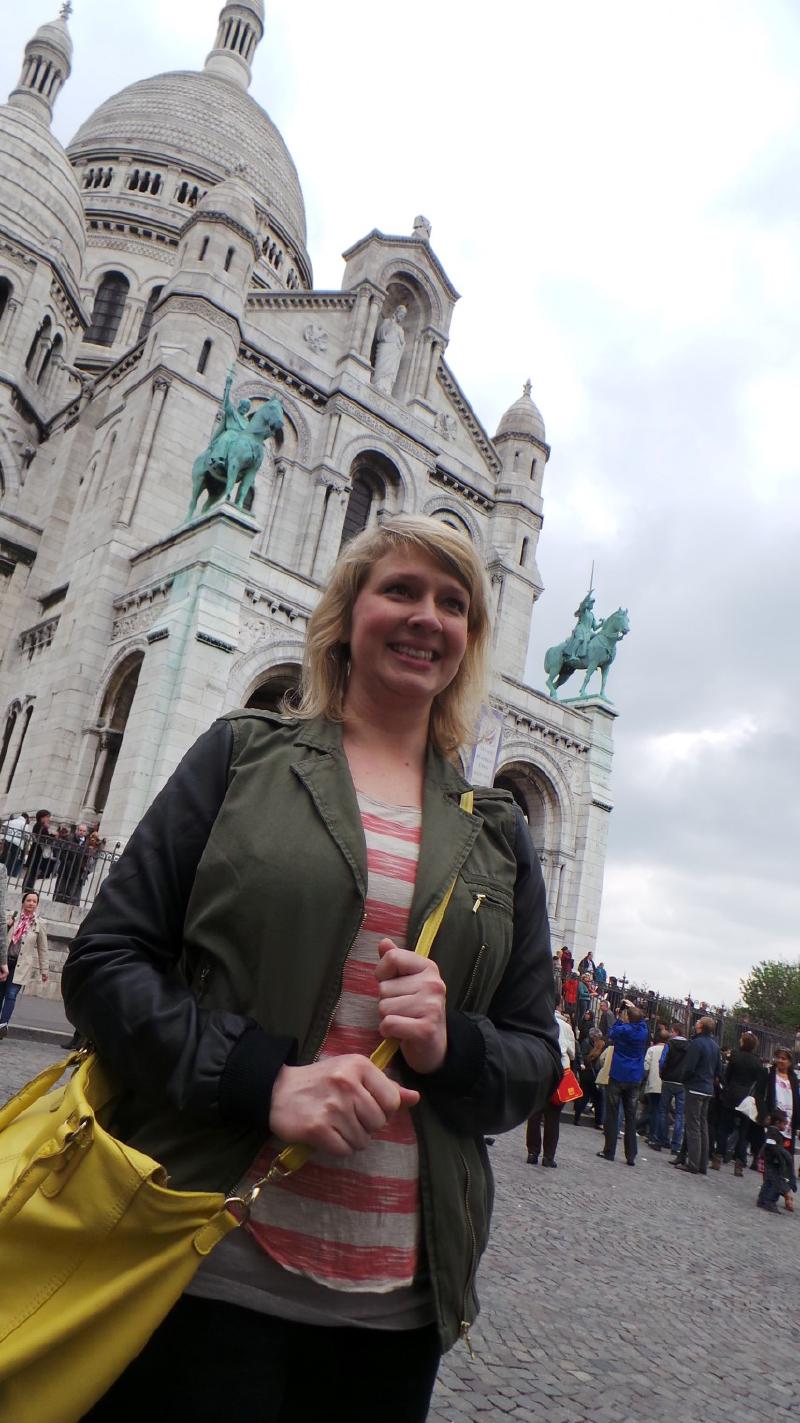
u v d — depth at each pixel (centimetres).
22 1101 217
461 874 231
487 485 4350
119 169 6038
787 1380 639
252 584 2689
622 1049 1630
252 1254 197
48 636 3372
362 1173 206
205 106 6494
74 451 3853
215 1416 188
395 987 201
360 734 256
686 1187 1488
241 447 2750
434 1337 211
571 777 3616
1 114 4381
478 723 284
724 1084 1927
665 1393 566
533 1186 1155
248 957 206
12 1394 173
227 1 7512
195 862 217
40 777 2898
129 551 3117
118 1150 181
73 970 205
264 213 6191
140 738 2500
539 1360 579
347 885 212
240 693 2647
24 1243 179
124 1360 176
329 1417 207
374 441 3869
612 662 3891
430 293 4247
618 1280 802
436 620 249
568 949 3459
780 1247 1145
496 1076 210
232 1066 186
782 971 8644
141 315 5575
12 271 4134
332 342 3934
